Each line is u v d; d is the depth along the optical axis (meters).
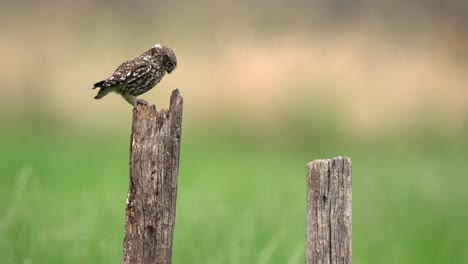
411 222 12.33
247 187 14.37
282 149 21.62
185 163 16.34
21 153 17.16
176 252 8.46
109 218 9.99
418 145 22.17
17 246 8.48
